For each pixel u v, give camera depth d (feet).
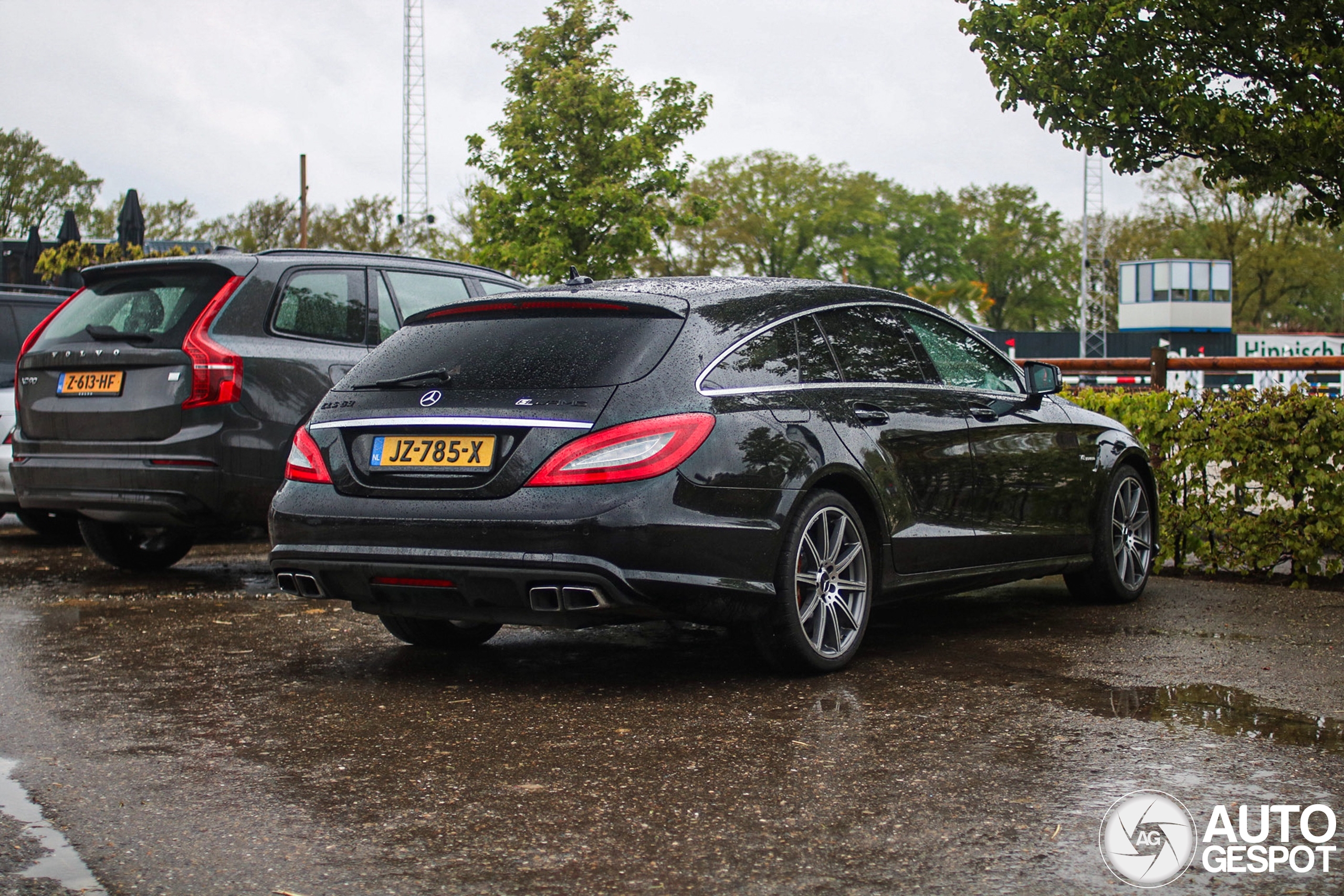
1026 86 29.30
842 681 14.93
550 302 15.08
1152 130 29.12
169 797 10.81
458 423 14.29
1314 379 41.19
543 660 16.40
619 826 9.98
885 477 16.03
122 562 24.90
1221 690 14.29
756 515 14.34
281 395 22.15
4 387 29.76
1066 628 18.38
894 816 10.12
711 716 13.34
